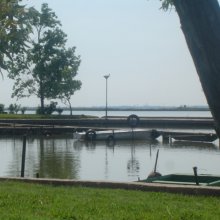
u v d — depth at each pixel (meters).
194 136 57.91
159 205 11.67
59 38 85.62
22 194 12.87
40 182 15.98
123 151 48.72
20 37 10.46
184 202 12.32
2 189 13.97
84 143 57.41
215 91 4.20
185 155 44.81
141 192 13.91
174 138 59.00
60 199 12.21
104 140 59.28
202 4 4.22
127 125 73.56
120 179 29.67
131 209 11.12
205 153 46.72
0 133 67.19
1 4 10.09
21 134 67.00
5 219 9.62
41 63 85.12
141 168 35.22
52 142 59.00
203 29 4.22
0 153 47.16
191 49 4.29
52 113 89.12
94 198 12.55
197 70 4.28
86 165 37.16
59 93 86.94
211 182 18.80
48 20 84.50
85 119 76.25
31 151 48.97
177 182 19.11
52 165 37.47
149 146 53.84
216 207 11.67
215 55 4.20
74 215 10.16
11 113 89.44
